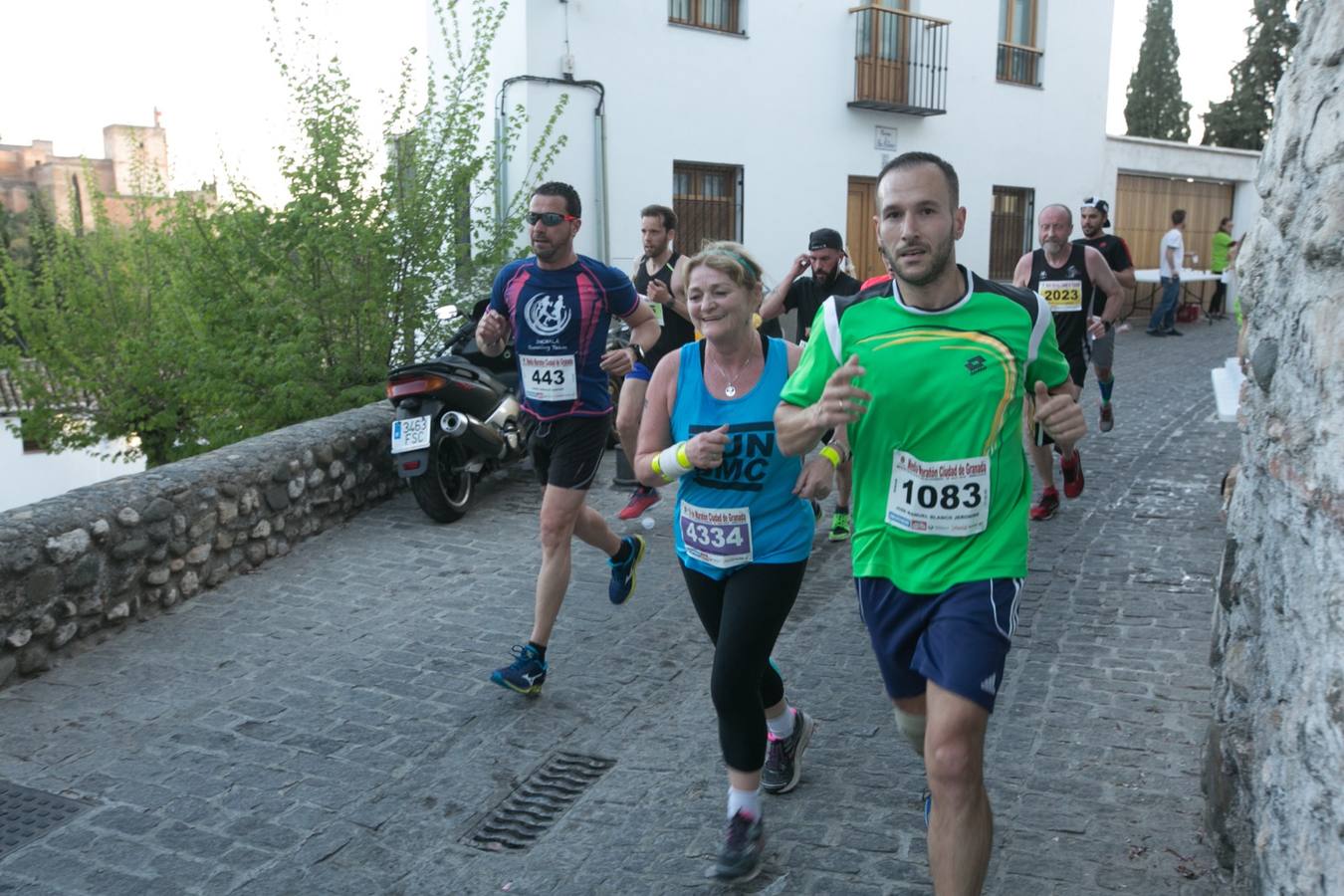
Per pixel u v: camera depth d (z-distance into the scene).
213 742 3.92
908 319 2.56
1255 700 2.70
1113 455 8.59
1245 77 32.56
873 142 15.60
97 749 3.86
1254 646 2.75
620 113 12.73
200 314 9.60
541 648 4.27
